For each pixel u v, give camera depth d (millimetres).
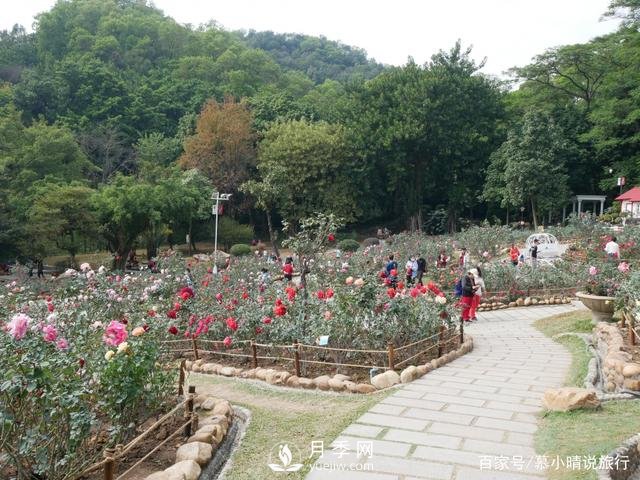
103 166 41906
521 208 36406
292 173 38375
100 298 9688
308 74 85562
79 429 3635
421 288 9031
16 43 61531
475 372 6992
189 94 54625
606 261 15523
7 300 10984
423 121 36250
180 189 31719
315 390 6445
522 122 36656
